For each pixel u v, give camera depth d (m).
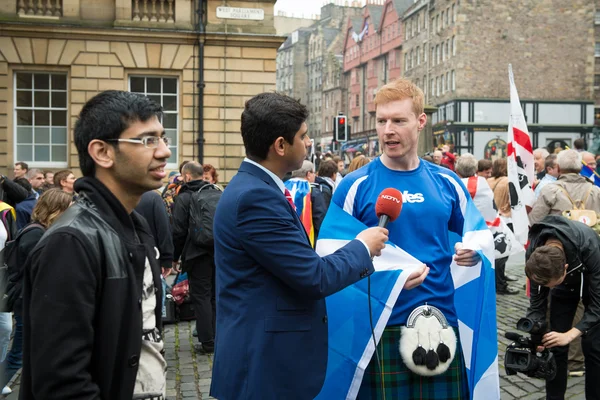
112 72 17.62
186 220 6.55
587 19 50.03
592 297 3.97
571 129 50.00
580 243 3.97
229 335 2.47
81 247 1.91
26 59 17.14
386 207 2.82
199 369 6.01
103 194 2.09
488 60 49.00
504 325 7.50
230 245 2.46
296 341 2.43
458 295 3.32
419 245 3.21
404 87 3.24
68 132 17.55
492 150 49.03
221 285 2.52
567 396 5.12
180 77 18.08
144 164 2.11
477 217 3.38
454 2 49.53
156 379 2.20
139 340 2.05
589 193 6.45
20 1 17.11
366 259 2.59
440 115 52.50
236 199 2.45
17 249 5.18
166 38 17.80
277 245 2.39
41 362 1.81
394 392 3.16
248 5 18.23
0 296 5.11
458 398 3.24
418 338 3.12
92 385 1.87
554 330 4.40
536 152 11.12
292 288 2.42
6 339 5.16
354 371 3.16
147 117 2.13
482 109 48.97
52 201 5.38
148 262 2.23
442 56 52.44
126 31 17.48
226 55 18.22
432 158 12.12
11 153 17.38
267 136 2.53
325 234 3.25
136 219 2.24
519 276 11.22
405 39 62.84
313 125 107.12
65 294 1.85
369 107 79.44
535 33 49.56
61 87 17.62
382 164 3.32
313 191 6.98
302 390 2.42
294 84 111.75
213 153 18.36
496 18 49.03
